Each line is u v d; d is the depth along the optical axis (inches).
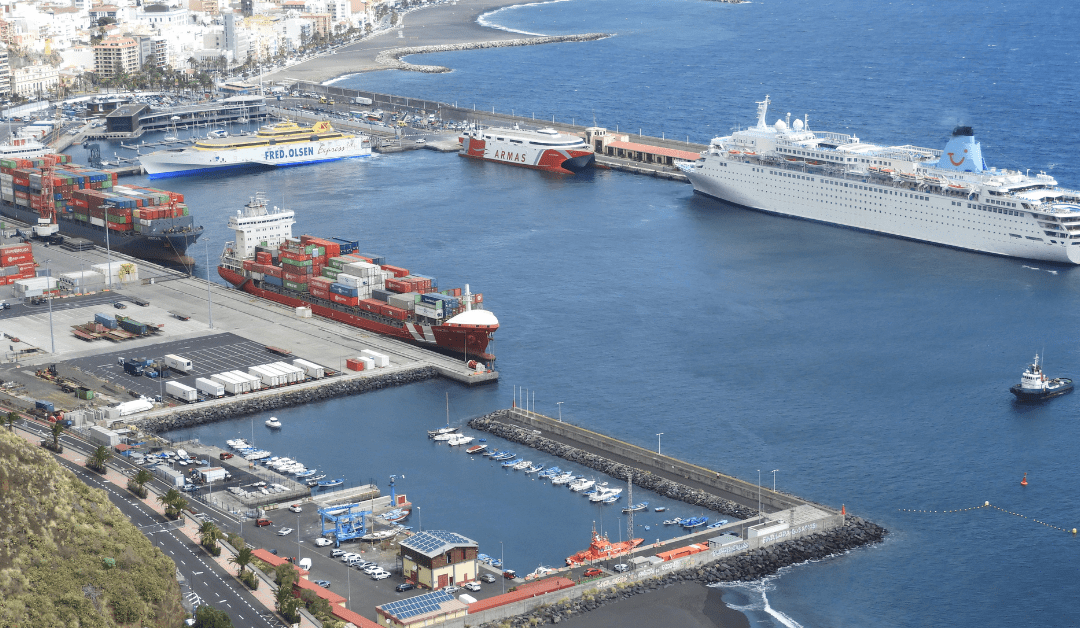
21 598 7519.7
